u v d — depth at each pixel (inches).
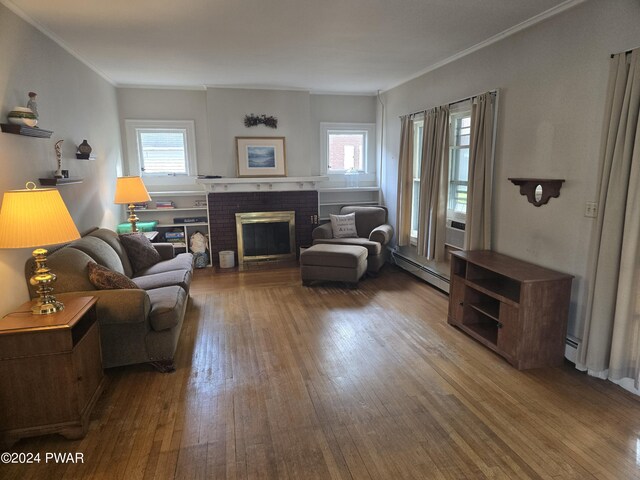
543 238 125.2
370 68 187.5
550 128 121.0
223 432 87.7
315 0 108.4
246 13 117.2
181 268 158.1
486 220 147.6
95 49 151.2
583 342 108.7
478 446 82.4
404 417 92.1
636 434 85.8
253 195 236.7
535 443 83.2
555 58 118.0
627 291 96.8
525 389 103.2
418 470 76.1
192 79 208.4
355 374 111.3
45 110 128.6
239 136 231.6
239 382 107.9
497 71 142.9
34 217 86.2
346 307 164.4
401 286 193.0
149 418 92.9
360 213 235.0
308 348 127.5
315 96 248.1
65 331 82.0
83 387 88.5
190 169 235.6
